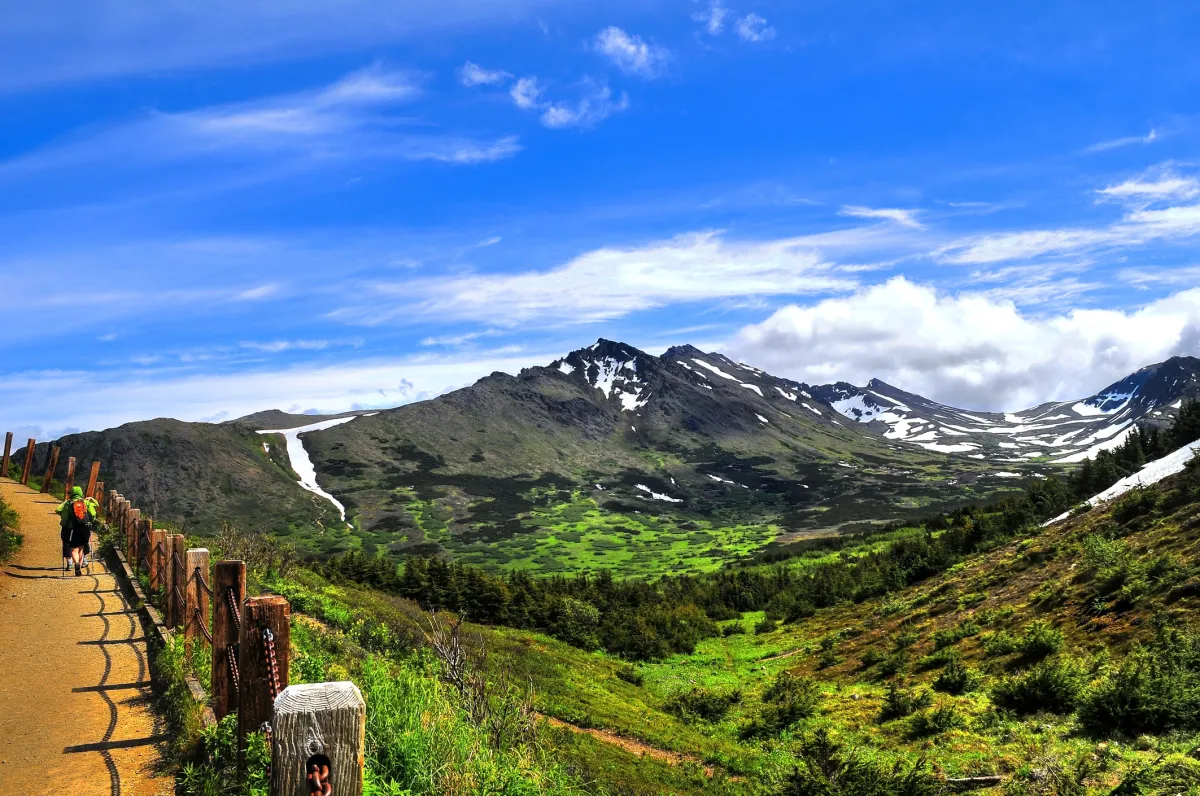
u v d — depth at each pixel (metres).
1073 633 30.45
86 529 17.08
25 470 34.38
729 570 146.88
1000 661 30.97
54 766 6.80
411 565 60.56
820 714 30.03
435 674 10.58
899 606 53.66
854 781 14.62
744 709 34.97
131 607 13.63
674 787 19.56
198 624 9.49
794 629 64.25
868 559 90.38
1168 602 27.94
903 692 27.30
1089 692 20.92
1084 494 77.69
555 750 14.30
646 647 54.91
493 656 32.97
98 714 8.20
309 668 9.91
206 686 8.33
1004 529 73.44
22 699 8.69
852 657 43.81
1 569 16.75
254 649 5.41
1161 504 43.09
